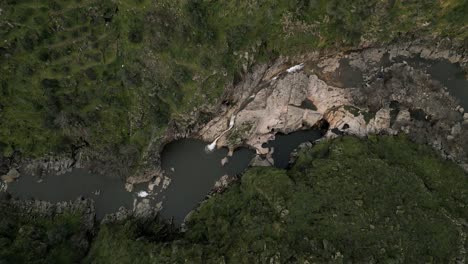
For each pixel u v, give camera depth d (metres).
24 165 80.12
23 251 68.00
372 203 65.38
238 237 64.75
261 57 80.06
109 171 78.62
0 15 70.62
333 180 68.19
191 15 72.06
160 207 77.38
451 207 66.56
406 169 70.31
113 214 76.88
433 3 75.62
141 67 75.06
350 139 75.44
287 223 63.81
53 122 76.81
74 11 73.25
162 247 65.94
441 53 82.06
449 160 73.00
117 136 77.56
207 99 76.06
